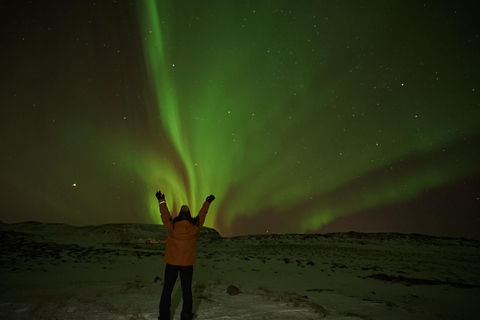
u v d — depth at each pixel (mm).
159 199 4727
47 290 7418
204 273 12297
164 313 4270
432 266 16125
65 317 4641
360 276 12438
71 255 15898
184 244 4418
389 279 11609
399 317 5469
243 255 19297
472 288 10109
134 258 16125
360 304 6402
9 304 5398
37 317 4570
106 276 10953
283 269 14164
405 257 19328
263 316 4961
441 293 9039
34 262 13492
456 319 5801
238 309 5410
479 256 20484
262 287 8445
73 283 9008
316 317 4984
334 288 9133
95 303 5699
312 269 14367
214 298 6414
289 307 5656
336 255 19812
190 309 4336
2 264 12648
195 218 4672
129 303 5734
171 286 4355
